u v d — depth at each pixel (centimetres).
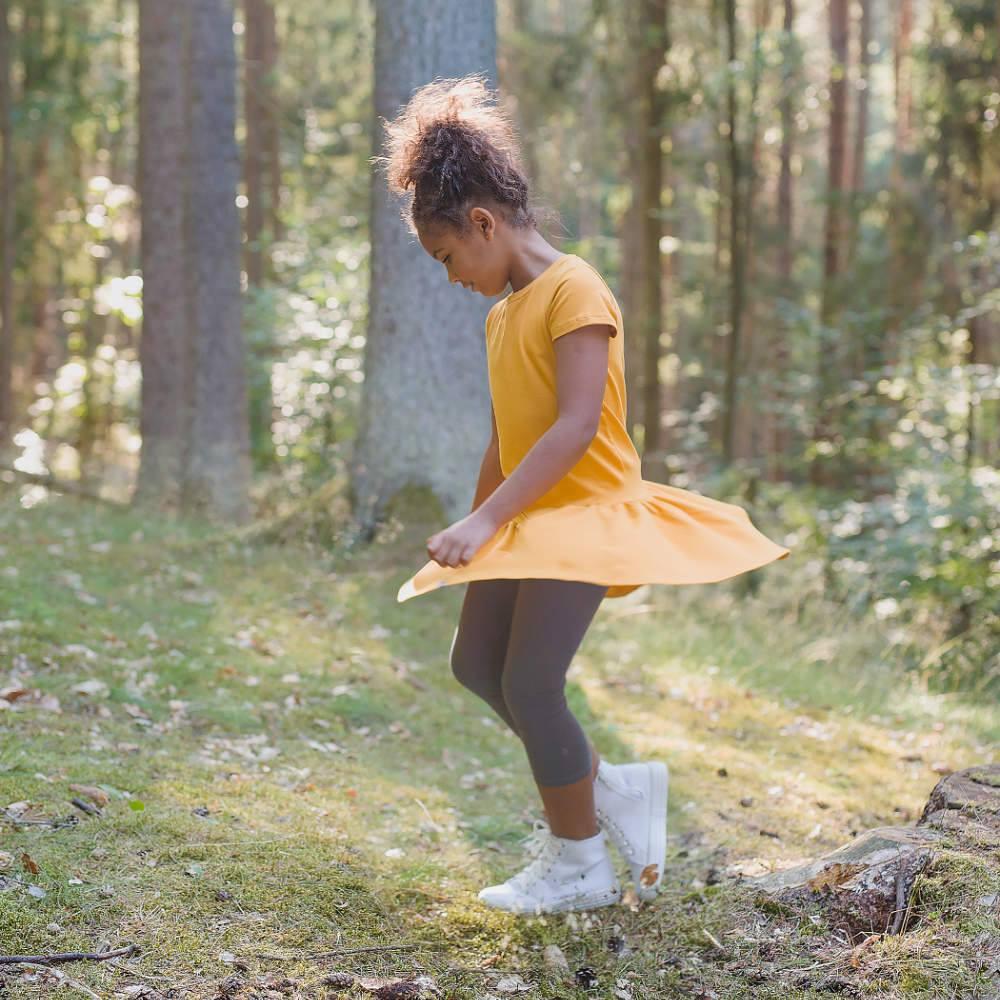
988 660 639
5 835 247
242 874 246
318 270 1120
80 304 1622
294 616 527
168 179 979
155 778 299
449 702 433
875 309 1266
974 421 971
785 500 1034
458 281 233
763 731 436
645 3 1304
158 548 623
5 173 1427
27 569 522
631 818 252
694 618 618
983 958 196
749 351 1597
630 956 229
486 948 233
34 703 348
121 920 221
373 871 262
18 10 1542
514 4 1572
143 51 973
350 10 1617
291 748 355
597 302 220
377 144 634
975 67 1212
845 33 1508
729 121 1198
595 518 222
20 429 1652
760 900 237
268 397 1195
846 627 669
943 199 1295
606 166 1661
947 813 243
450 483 637
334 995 205
